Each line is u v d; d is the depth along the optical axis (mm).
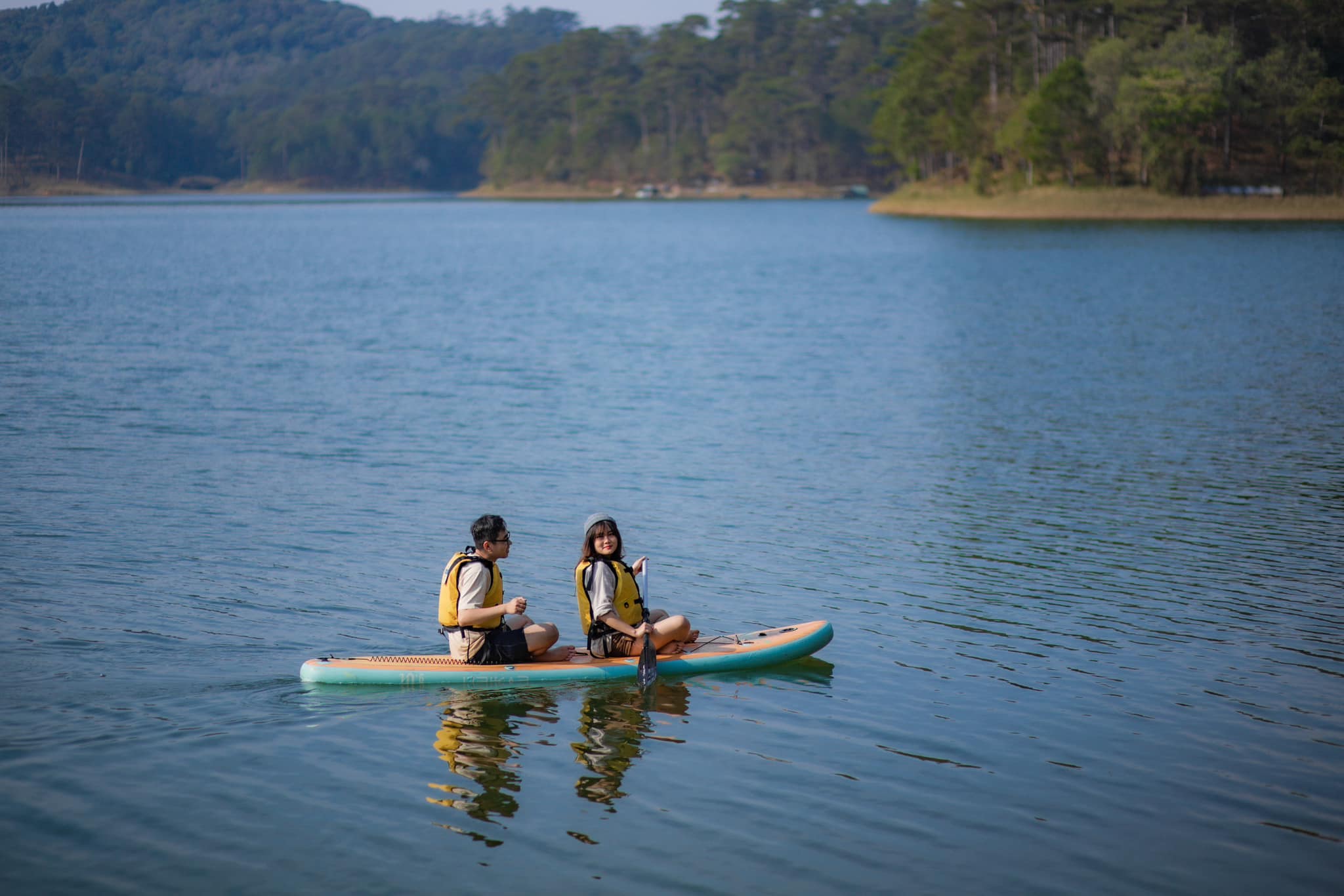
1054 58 117500
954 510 13203
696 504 13445
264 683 8109
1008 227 83938
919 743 7336
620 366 24078
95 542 11367
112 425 17391
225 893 5512
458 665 8250
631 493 13953
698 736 7402
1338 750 7246
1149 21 102688
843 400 20250
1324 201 86500
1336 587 10484
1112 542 11914
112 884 5570
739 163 187250
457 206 170375
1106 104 93500
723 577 10812
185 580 10281
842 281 44781
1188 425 17844
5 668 8164
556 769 6910
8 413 18094
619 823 6250
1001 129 103125
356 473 14727
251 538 11688
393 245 73688
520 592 10297
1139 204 89562
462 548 11516
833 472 15023
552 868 5789
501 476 14672
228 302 36781
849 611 9906
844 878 5742
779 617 9742
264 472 14664
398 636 9102
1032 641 9172
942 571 11000
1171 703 7980
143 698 7781
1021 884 5719
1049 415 18750
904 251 62719
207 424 17672
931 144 121438
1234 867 5898
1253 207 87125
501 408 19391
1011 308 34406
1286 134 94688
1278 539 12008
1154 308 33406
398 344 27281
